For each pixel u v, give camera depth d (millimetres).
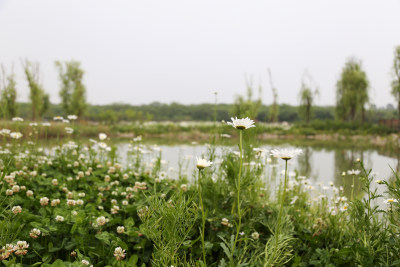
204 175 2625
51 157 4359
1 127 3980
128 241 2021
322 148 13328
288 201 3080
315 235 2293
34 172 3084
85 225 2023
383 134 20656
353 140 18938
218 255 2084
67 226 1994
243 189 2639
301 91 27516
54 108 28328
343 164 7887
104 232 1890
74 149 4629
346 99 25172
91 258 1789
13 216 1911
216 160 3088
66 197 2652
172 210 1430
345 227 2328
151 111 48031
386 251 1705
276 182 4000
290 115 41875
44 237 1920
